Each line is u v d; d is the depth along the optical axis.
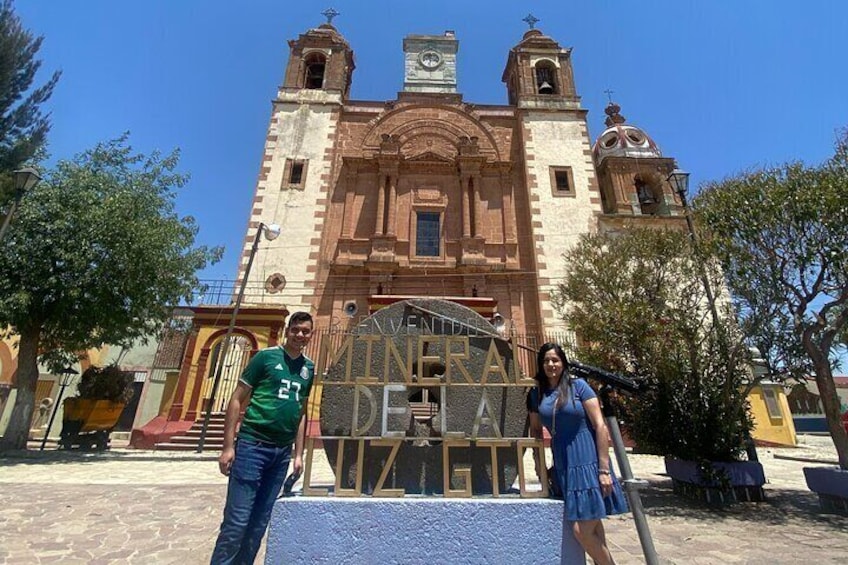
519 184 24.22
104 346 23.53
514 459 4.31
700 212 9.52
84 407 15.57
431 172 23.89
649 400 9.02
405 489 4.16
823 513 7.48
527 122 25.33
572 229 22.42
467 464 4.27
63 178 14.16
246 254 21.28
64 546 5.40
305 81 26.66
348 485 4.18
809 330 8.22
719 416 8.49
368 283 21.17
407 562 3.54
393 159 23.31
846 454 7.79
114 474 10.49
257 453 3.80
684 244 9.43
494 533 3.63
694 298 9.90
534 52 28.17
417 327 4.80
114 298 13.85
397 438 4.02
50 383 22.12
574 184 23.69
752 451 8.80
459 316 4.82
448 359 4.32
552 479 3.96
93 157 15.48
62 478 9.77
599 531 3.60
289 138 24.14
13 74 19.62
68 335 14.15
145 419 18.25
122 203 13.91
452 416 4.37
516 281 21.62
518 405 4.38
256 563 4.96
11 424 13.34
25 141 18.55
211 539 5.79
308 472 3.86
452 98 26.11
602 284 9.66
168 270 14.93
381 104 26.08
